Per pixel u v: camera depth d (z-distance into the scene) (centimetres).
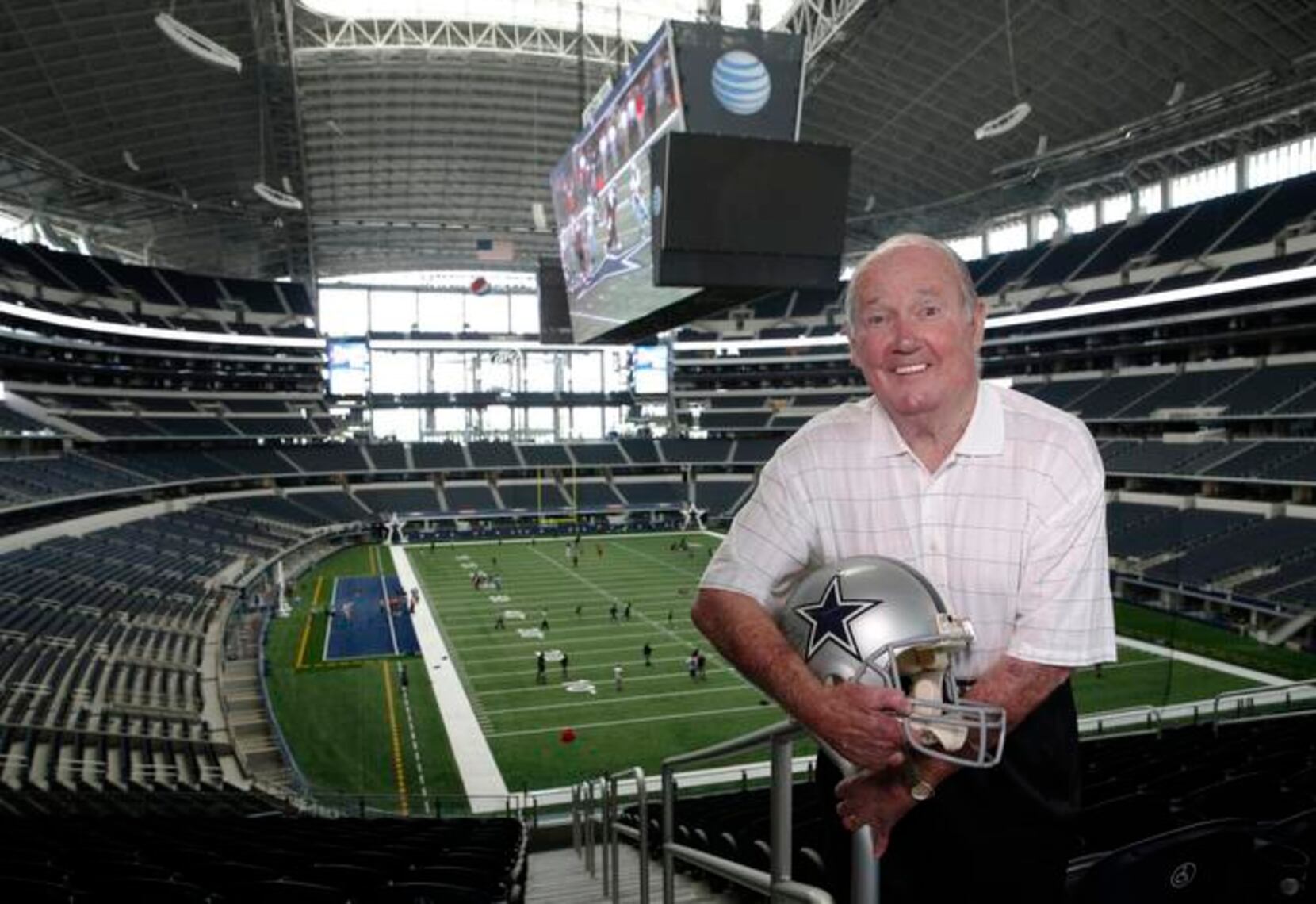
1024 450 202
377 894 608
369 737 2419
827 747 180
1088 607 193
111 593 3197
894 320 203
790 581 223
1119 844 597
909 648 177
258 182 4950
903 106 4500
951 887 197
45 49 3562
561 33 4209
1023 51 3878
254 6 3500
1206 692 2533
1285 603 3042
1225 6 3359
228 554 4422
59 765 1777
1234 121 4259
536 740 2395
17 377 4975
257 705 2625
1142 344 4884
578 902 894
